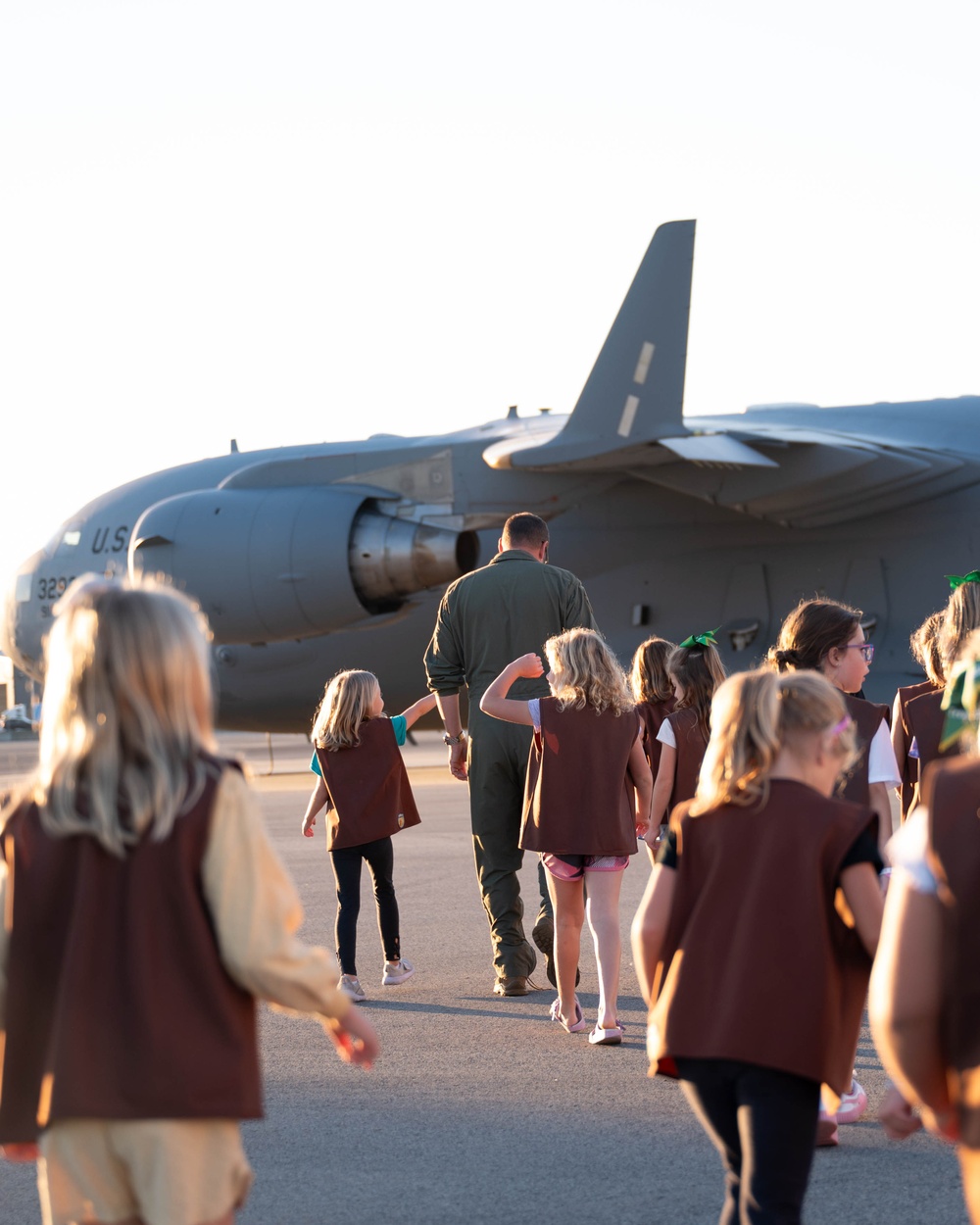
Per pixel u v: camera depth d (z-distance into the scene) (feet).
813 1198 23.99
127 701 13.87
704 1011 17.12
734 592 116.47
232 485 128.98
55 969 13.83
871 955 17.85
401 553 116.88
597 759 35.42
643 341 99.25
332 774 42.27
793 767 17.97
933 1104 12.61
